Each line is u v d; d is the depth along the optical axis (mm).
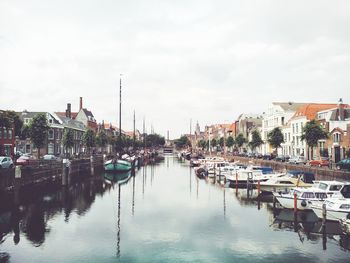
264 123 96188
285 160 62156
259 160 67250
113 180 55969
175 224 26906
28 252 20578
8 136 58969
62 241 22641
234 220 28109
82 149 100375
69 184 46688
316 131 48000
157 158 144625
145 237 23594
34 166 39156
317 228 25609
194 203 35531
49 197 38281
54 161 47281
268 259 19578
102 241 22703
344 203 24984
